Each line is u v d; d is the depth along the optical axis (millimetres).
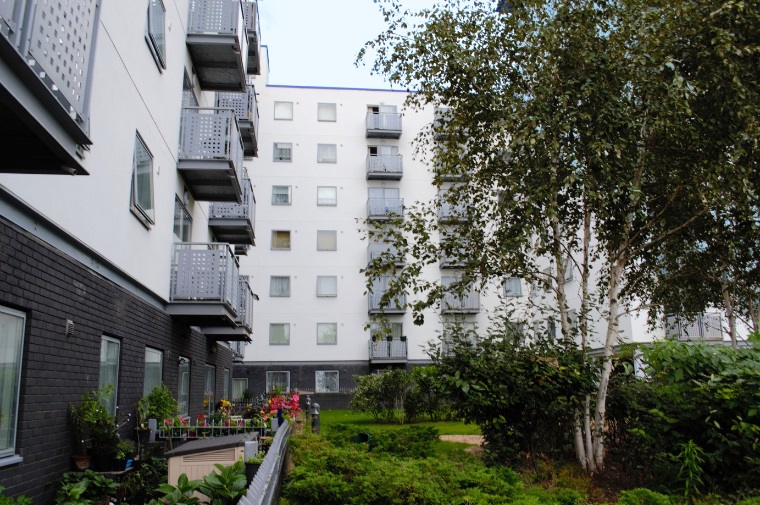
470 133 10516
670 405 8203
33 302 6660
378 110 37906
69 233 7539
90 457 7844
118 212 9555
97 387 8578
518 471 8594
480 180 10711
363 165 37062
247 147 21578
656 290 11969
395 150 37281
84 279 8148
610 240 10461
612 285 9891
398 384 23844
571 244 10414
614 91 9547
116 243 9469
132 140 10281
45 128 4324
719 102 9617
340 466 6996
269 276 35281
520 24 9773
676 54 9844
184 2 14594
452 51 9992
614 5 9742
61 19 4359
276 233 35844
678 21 9664
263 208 36000
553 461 8766
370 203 35812
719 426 7105
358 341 34938
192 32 15016
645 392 8992
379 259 10484
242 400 28078
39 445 6816
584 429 9102
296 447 8859
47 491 6992
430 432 11398
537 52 9586
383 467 6352
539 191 9078
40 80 3984
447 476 6289
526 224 9453
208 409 19094
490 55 10133
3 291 6008
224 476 5828
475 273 10586
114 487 7223
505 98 9750
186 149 14023
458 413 9336
